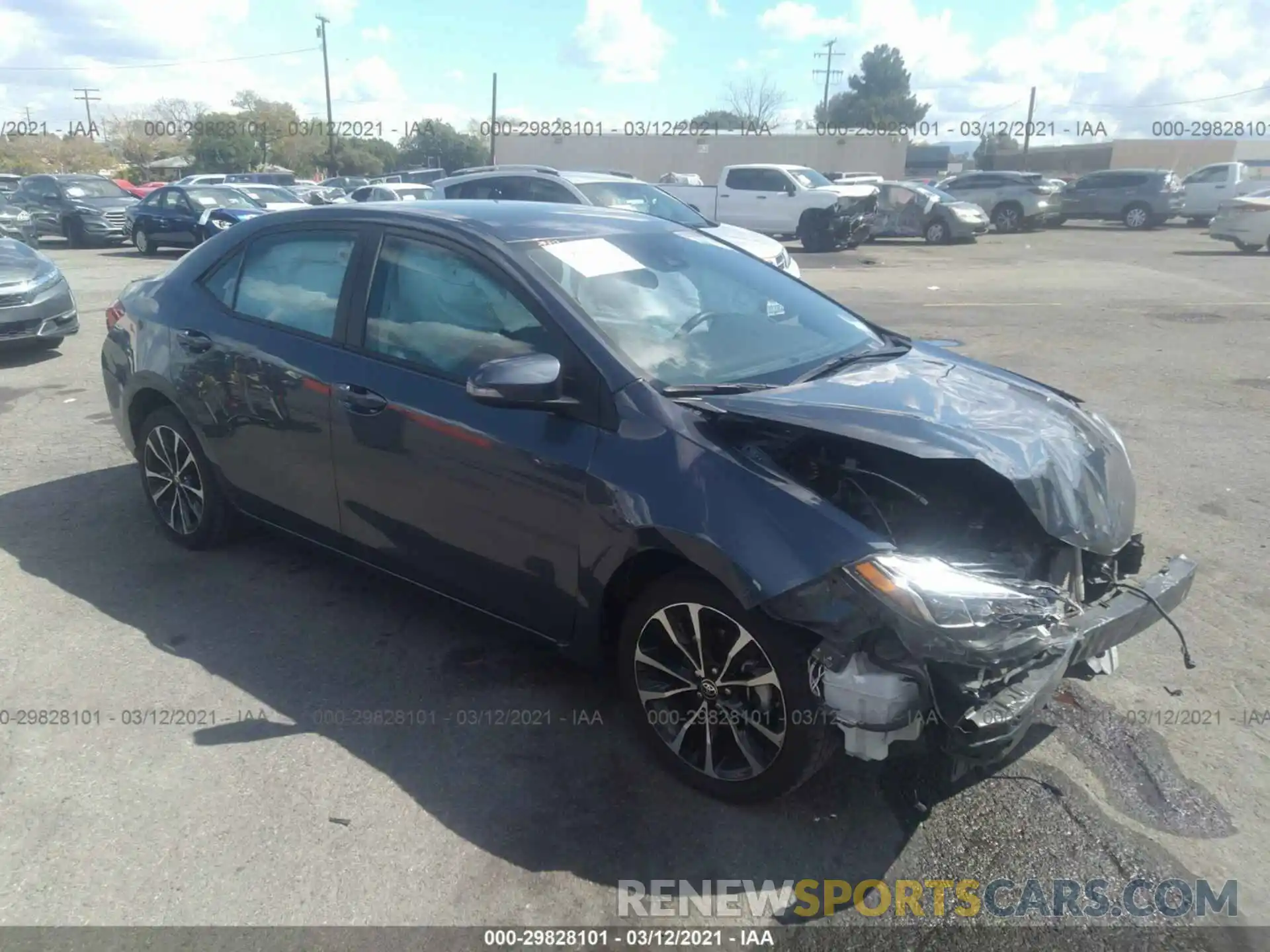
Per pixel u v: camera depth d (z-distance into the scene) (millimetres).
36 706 3732
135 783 3309
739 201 24469
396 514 3934
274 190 24016
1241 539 5414
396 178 36406
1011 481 2994
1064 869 2990
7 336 9281
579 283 3678
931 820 3189
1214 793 3322
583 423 3354
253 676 3963
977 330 11758
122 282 16344
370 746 3521
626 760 3473
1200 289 15672
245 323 4508
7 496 5863
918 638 2711
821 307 4434
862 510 3084
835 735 3020
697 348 3656
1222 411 8047
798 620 2834
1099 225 33969
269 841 3053
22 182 26469
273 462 4398
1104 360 9977
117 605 4531
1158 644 4309
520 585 3594
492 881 2910
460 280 3797
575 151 39406
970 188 30844
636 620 3322
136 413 5160
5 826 3098
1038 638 2828
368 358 3984
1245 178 30156
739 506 2977
